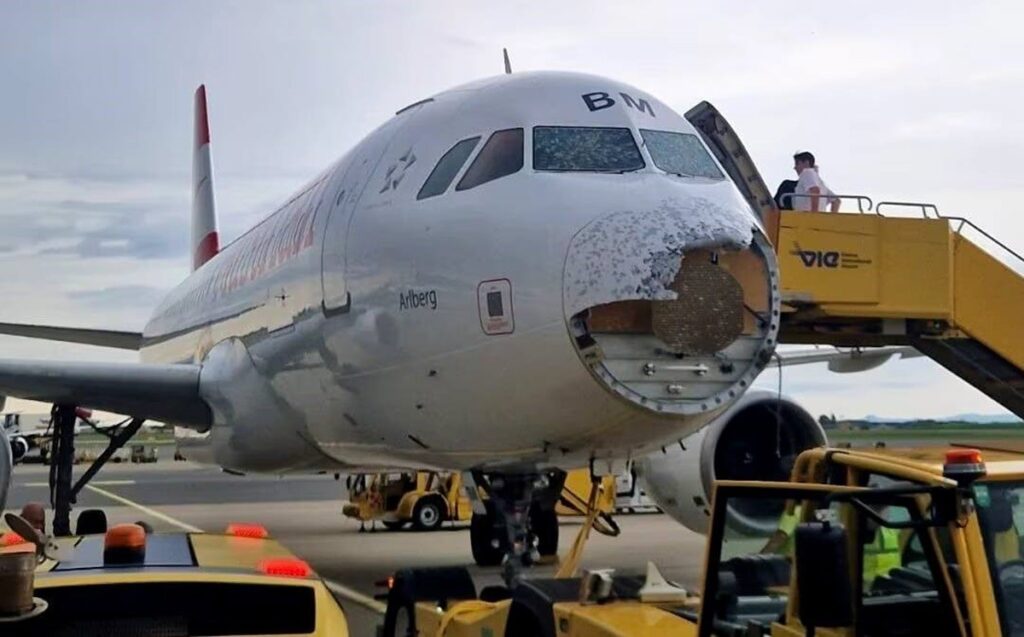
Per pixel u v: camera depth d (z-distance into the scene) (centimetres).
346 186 991
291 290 1064
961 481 354
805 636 411
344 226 948
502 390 750
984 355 1169
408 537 1955
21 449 2255
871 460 412
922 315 1060
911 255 1062
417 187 865
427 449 873
